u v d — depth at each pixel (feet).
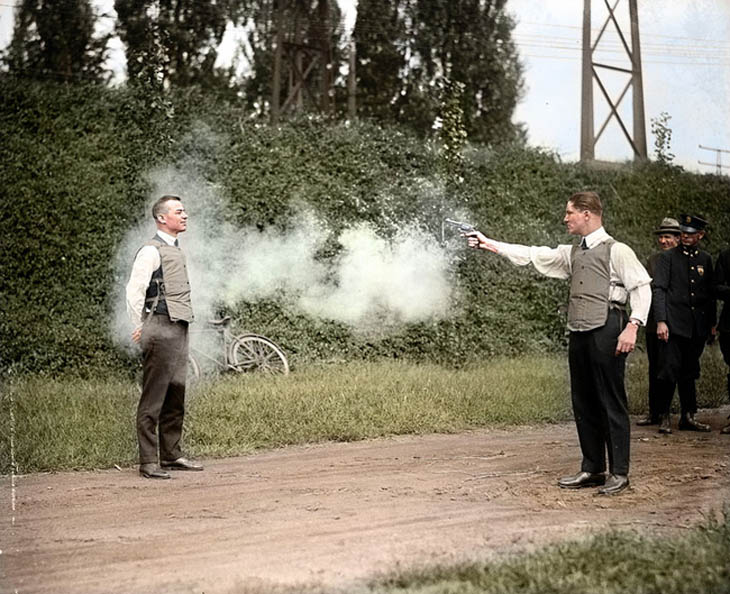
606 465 18.57
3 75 36.35
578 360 16.71
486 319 38.73
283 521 14.37
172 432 19.24
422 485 17.12
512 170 42.16
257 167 38.14
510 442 22.65
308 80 44.11
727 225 43.21
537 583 10.61
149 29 39.37
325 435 23.15
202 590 10.94
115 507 15.55
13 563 12.25
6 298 33.17
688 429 24.22
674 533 12.78
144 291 18.65
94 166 36.01
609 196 42.83
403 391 27.91
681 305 23.61
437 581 10.84
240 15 41.70
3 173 34.50
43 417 23.08
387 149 40.78
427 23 44.01
